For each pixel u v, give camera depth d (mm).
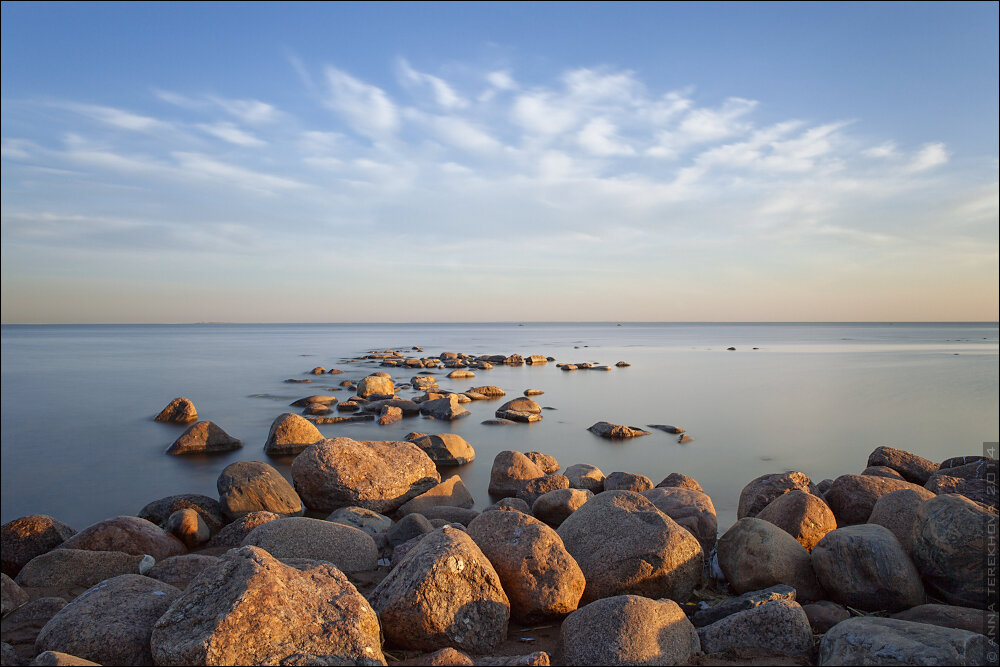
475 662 5363
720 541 8062
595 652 5469
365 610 5684
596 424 22609
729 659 5699
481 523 7473
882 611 6715
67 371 44875
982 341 96438
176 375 42344
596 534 7625
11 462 18203
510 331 168000
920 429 23047
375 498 12758
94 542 8812
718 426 23766
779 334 134875
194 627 5332
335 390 34531
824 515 8648
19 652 5898
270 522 8289
